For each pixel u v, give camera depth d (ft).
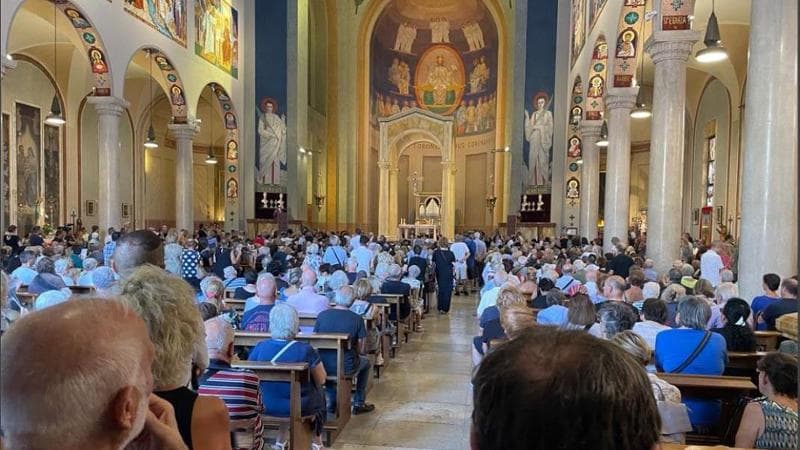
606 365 2.79
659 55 31.94
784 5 21.09
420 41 107.55
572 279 26.21
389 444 15.78
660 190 31.94
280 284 27.27
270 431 14.26
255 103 72.95
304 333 17.42
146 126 83.87
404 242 62.18
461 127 107.24
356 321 17.44
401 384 21.79
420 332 32.86
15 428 3.31
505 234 80.43
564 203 65.10
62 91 67.51
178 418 5.88
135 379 3.66
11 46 56.24
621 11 40.14
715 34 27.89
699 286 21.09
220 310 17.60
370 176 99.30
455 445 15.76
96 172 73.72
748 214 21.76
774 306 17.37
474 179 105.40
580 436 2.60
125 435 3.60
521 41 71.51
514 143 72.02
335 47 94.73
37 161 63.52
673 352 12.80
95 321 3.59
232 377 9.61
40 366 3.29
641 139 86.07
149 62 57.26
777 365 9.27
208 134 98.02
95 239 45.11
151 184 86.53
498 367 2.91
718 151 62.59
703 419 11.93
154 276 6.44
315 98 93.56
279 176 72.69
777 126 21.16
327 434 15.67
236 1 71.05
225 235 58.18
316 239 59.47
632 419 2.71
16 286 20.49
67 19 45.09
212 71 64.69
